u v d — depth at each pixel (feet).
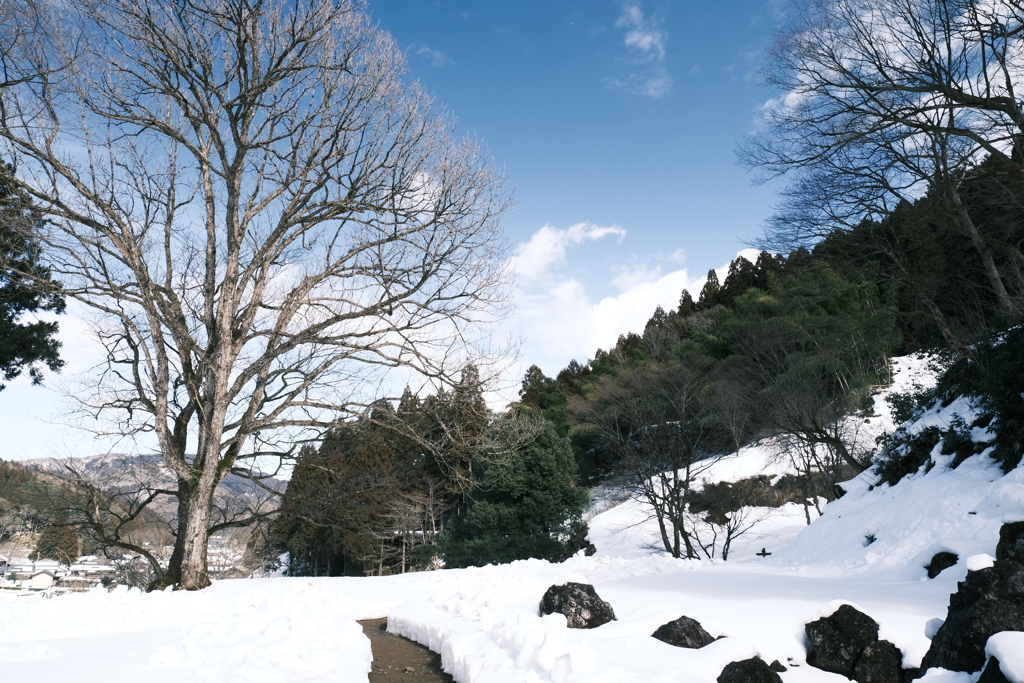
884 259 67.97
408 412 53.06
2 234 45.96
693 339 150.51
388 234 50.31
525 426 64.13
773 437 104.17
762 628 22.47
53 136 44.83
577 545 108.37
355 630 25.53
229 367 47.96
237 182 48.16
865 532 45.98
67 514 52.06
